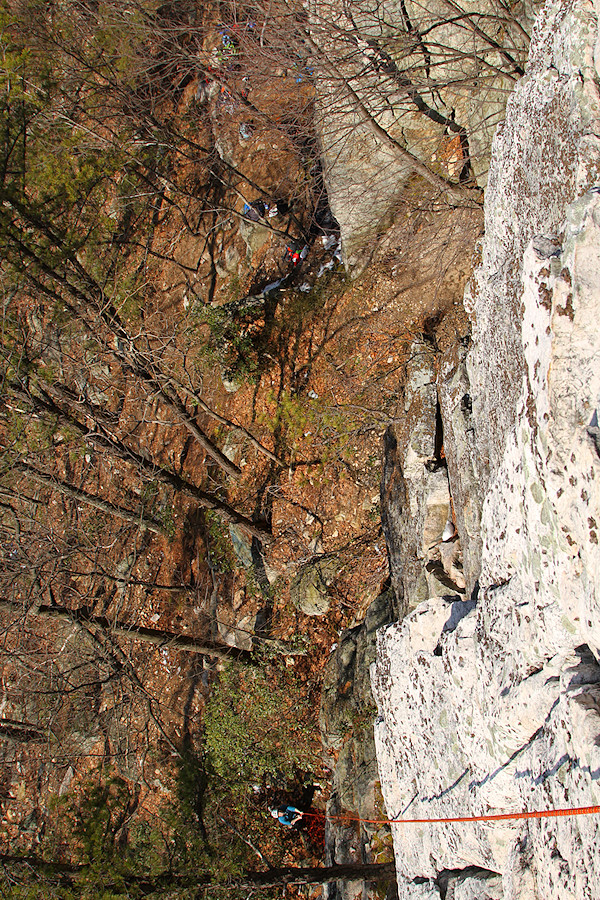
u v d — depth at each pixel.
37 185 9.39
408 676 4.48
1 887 6.78
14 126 9.19
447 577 5.90
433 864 4.09
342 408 9.66
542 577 2.70
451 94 7.27
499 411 4.00
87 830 7.44
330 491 9.76
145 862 7.81
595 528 2.25
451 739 3.86
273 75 8.45
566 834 2.44
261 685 9.70
